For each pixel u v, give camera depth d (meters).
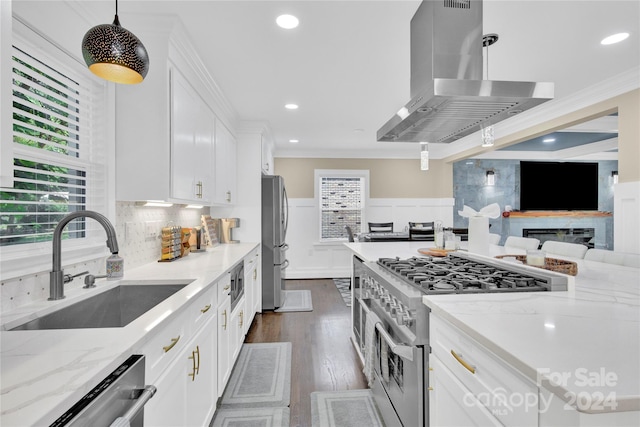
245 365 2.72
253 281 3.67
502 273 1.63
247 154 4.22
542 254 1.80
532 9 1.88
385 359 1.76
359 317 2.70
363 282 2.37
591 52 2.41
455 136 2.30
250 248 3.43
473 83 1.52
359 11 1.90
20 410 0.62
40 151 1.46
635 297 1.26
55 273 1.40
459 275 1.60
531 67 2.66
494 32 2.13
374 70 2.71
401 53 2.42
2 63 0.73
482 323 0.97
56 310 1.34
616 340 0.84
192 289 1.59
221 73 2.76
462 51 1.71
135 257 2.25
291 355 2.91
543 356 0.74
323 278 6.25
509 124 4.22
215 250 3.26
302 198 6.29
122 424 0.79
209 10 1.89
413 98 1.75
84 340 0.97
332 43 2.27
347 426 1.95
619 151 2.91
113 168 1.97
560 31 2.12
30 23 1.35
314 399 2.23
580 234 6.96
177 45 2.11
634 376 0.65
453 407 1.09
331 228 6.36
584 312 1.07
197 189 2.57
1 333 1.02
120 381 0.85
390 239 5.29
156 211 2.59
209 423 1.84
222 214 4.20
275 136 5.14
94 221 1.84
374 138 5.25
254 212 4.21
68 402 0.67
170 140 2.05
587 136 5.48
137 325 1.10
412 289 1.45
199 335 1.64
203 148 2.72
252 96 3.32
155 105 2.01
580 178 6.90
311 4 1.84
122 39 1.33
